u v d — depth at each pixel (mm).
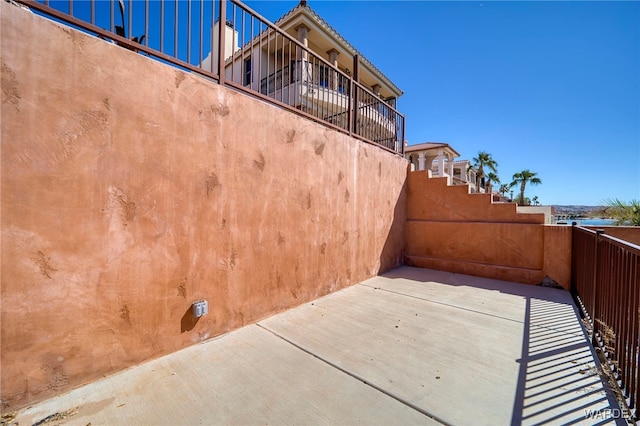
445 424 1448
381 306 3393
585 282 3109
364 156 4590
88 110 1695
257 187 2795
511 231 4770
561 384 1802
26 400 1497
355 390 1746
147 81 1973
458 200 5434
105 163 1775
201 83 2311
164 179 2076
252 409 1554
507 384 1813
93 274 1737
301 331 2641
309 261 3479
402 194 5902
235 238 2594
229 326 2562
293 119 3213
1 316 1414
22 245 1472
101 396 1635
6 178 1413
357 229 4426
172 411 1524
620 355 1792
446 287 4277
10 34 1424
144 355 1992
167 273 2109
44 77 1530
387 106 5621
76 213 1660
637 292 1535
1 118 1396
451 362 2104
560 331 2682
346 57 10773
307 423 1451
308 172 3430
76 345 1677
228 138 2516
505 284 4488
